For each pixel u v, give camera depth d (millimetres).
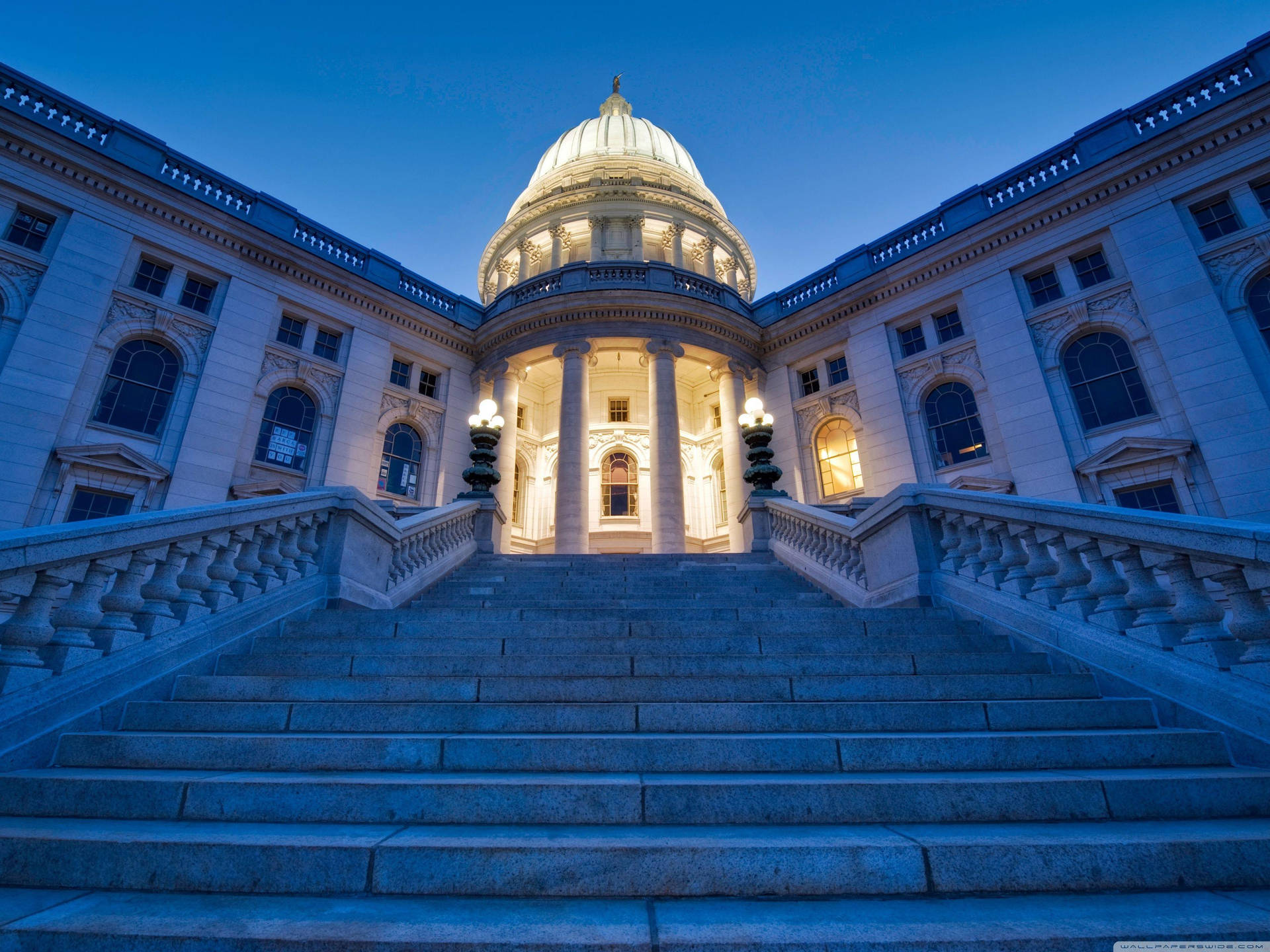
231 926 2238
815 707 4199
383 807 3123
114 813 3156
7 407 14180
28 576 4062
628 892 2555
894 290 21109
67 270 15727
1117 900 2451
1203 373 14938
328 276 20609
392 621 6160
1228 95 16172
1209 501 14305
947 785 3154
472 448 23266
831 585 9414
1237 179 15672
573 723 4145
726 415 22469
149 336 16938
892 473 19781
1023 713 4199
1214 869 2617
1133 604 4719
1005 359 18234
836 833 2844
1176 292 15727
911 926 2209
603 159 32594
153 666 4629
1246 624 3967
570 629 6105
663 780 3273
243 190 19781
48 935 2191
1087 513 5055
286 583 6543
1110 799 3135
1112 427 16203
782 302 24750
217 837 2756
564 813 3086
